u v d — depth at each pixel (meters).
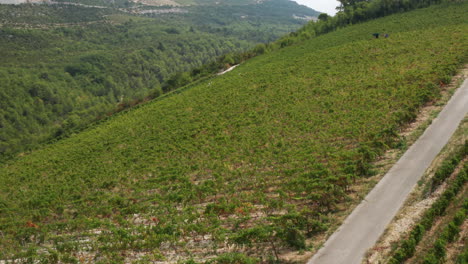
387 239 25.25
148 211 39.69
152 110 90.69
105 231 36.72
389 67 70.31
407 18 123.31
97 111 134.62
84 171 61.69
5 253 35.94
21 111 149.88
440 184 29.64
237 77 99.44
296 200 34.28
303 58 101.06
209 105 79.62
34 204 49.72
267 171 42.28
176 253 30.45
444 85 52.31
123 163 59.88
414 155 35.31
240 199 36.78
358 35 117.44
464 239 23.22
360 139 43.91
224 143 56.06
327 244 26.02
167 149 60.41
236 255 26.08
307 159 42.12
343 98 60.62
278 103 68.19
